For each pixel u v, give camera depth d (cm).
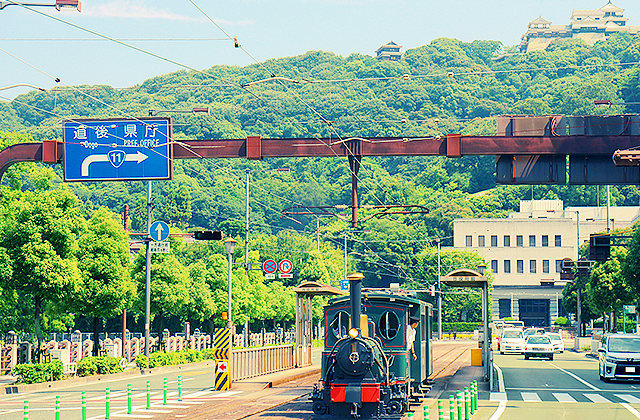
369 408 2312
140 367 5556
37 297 4484
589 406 2892
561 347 9281
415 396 2780
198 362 6719
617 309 9150
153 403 2981
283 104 19450
